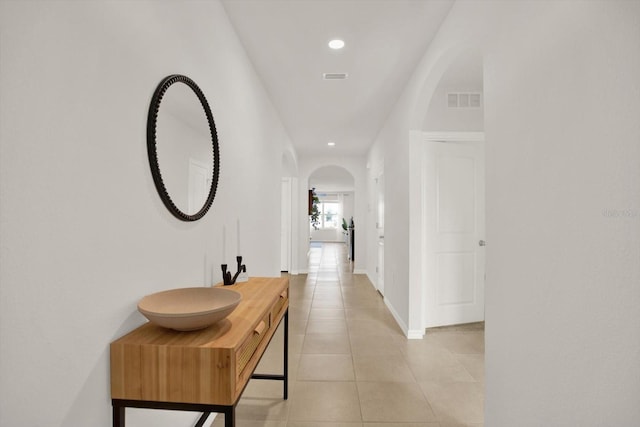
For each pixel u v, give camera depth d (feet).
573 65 3.54
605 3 3.13
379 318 13.43
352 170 24.47
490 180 5.42
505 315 4.96
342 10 7.33
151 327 4.10
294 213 24.03
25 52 2.60
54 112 2.87
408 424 6.50
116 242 3.69
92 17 3.31
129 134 3.92
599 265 3.22
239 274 7.00
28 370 2.64
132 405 3.54
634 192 2.85
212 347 3.47
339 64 9.93
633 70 2.86
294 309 14.71
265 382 8.16
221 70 7.09
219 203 6.95
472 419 6.66
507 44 4.89
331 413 6.84
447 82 11.40
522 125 4.50
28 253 2.64
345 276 23.12
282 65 9.96
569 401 3.63
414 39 8.54
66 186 3.00
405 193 11.76
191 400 3.46
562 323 3.74
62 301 2.96
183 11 5.31
